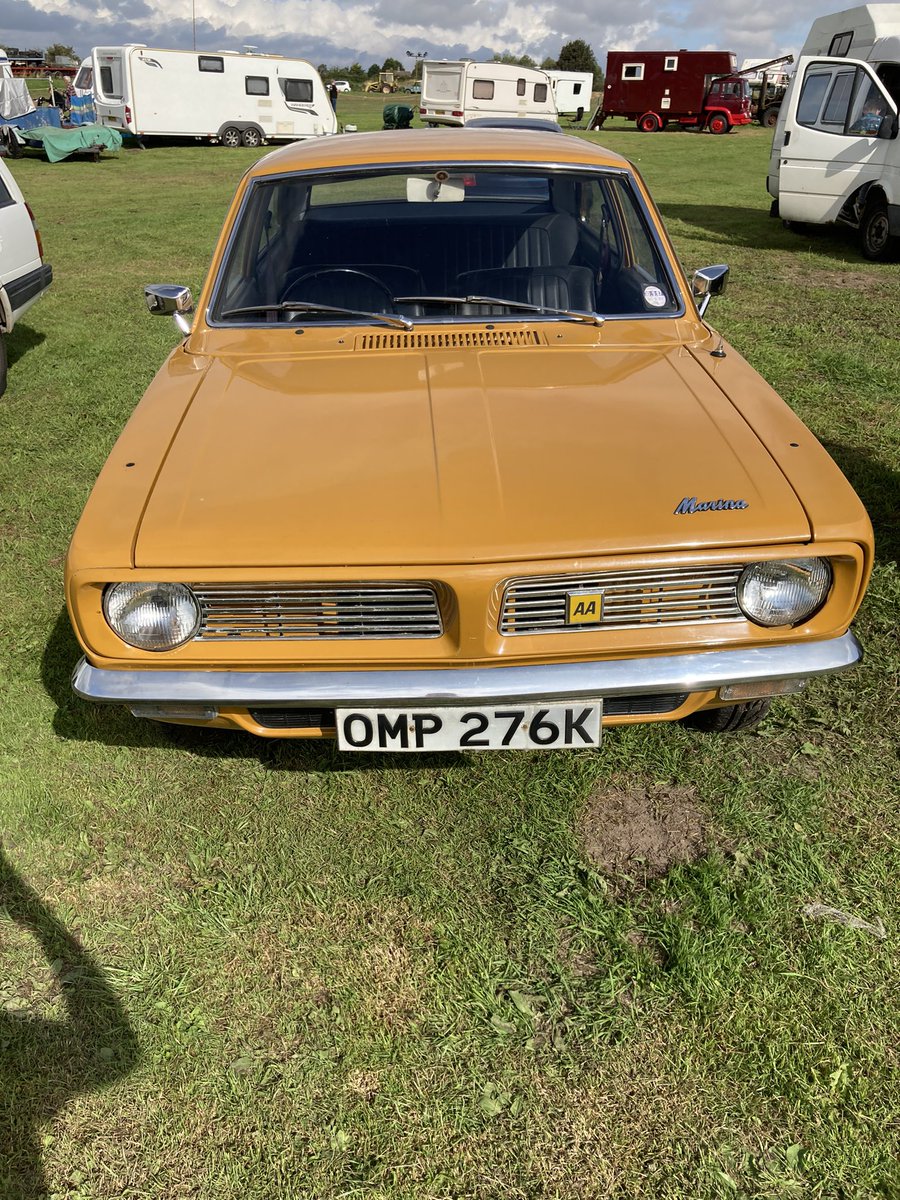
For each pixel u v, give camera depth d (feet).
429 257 10.35
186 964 7.34
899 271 31.86
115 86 82.23
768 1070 6.41
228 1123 6.21
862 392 19.07
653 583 7.11
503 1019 6.82
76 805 8.96
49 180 62.69
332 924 7.66
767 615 7.25
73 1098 6.39
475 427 8.05
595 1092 6.32
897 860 8.06
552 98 98.63
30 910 7.85
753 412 8.38
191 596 7.09
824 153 34.83
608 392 8.67
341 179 10.53
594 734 7.55
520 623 7.17
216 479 7.57
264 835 8.58
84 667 7.50
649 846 8.34
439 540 6.91
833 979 7.00
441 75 95.86
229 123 85.66
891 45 32.86
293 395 8.77
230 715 7.72
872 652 10.94
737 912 7.62
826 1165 5.86
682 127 113.39
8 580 13.10
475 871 8.13
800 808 8.67
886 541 13.26
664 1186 5.79
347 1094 6.36
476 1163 5.94
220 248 10.60
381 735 7.51
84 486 16.12
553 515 7.06
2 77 79.30
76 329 26.32
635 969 7.13
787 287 29.12
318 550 6.90
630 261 10.47
